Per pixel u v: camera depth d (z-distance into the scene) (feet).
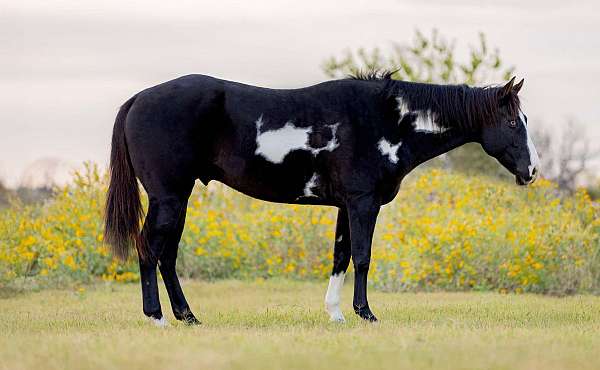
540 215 73.56
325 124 43.09
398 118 43.91
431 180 87.10
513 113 44.73
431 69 119.55
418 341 36.35
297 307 53.42
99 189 72.69
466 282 65.98
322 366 31.19
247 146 42.73
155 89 43.06
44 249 67.82
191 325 43.73
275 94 43.47
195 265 71.36
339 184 43.37
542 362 32.30
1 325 44.55
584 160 118.21
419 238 67.67
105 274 69.21
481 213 75.66
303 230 71.87
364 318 44.06
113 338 37.35
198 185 78.64
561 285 65.87
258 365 31.32
